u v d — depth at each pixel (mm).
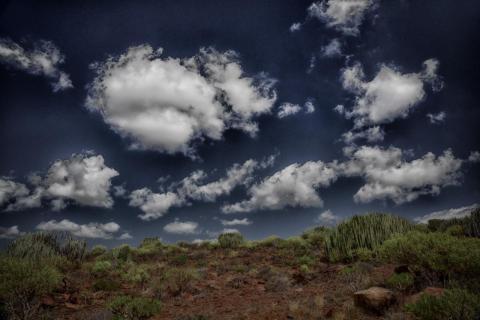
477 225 11055
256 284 9203
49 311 6824
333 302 6418
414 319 4883
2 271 7840
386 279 7027
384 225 12234
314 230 20969
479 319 4312
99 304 7512
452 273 6184
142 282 9812
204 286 9188
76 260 13516
